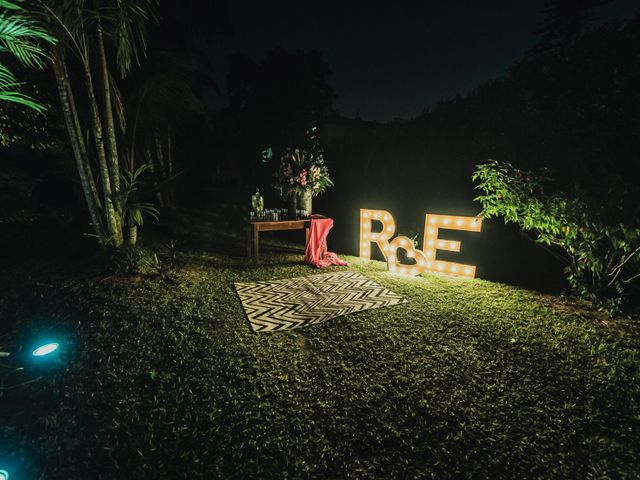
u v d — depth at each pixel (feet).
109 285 13.26
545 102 14.19
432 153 21.45
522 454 5.98
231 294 13.67
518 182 13.01
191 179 39.81
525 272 16.28
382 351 9.32
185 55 19.22
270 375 8.19
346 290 14.19
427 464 5.79
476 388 7.76
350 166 30.89
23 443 6.06
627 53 11.75
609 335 10.05
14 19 7.72
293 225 18.43
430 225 16.40
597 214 10.72
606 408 7.11
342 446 6.14
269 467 5.70
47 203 23.15
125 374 8.18
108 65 17.30
